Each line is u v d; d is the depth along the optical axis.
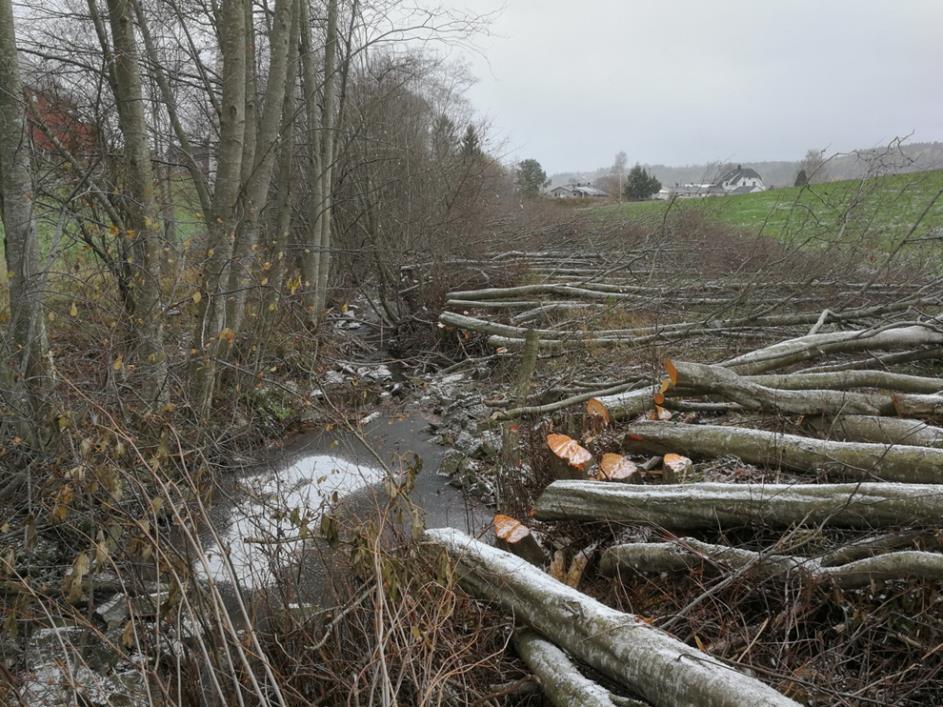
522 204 17.70
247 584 3.98
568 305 9.92
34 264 4.95
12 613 3.07
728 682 2.40
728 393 4.93
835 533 3.59
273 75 7.75
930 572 2.97
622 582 3.76
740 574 3.18
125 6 5.80
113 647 2.80
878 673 3.01
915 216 12.77
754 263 9.93
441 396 8.34
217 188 6.81
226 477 5.62
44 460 4.05
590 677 2.93
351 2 10.33
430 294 11.39
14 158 4.83
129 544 3.29
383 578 2.85
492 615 3.38
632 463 4.59
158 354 5.20
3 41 4.81
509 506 4.85
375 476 6.02
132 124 5.90
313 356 7.71
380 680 2.76
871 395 4.71
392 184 13.08
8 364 4.51
